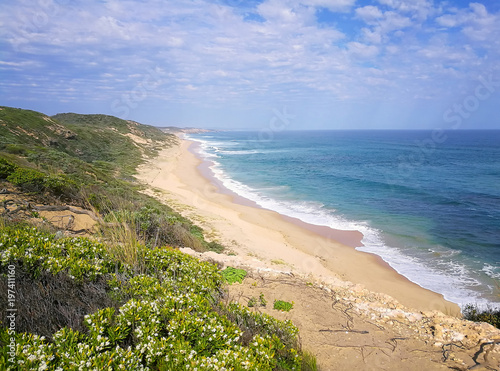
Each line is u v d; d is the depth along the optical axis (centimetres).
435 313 541
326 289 632
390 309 549
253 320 417
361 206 2306
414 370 372
